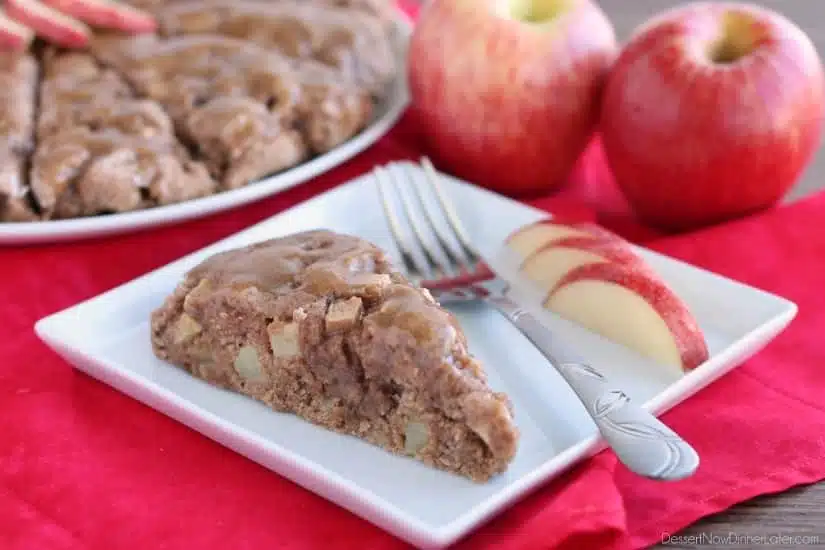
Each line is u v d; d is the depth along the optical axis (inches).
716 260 26.9
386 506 21.9
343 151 28.4
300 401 23.5
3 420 23.9
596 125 28.8
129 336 24.9
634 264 25.0
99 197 27.1
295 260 24.0
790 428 23.5
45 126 28.0
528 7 29.0
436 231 26.8
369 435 23.1
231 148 27.9
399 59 31.6
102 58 29.6
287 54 29.9
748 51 27.3
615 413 22.7
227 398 23.9
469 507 22.2
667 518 22.4
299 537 22.3
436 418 22.6
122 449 23.5
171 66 29.1
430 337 22.6
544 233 26.3
